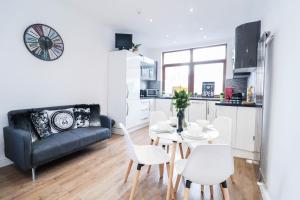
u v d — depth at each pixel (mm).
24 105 2656
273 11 1988
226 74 4977
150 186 2031
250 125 2838
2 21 2361
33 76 2756
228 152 1293
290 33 1395
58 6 3053
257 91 2633
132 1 2986
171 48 5863
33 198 1771
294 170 1197
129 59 4148
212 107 4562
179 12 3365
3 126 2428
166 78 6105
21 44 2578
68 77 3314
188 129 1864
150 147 2137
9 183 2035
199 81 5520
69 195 1836
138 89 4613
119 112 4176
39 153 2094
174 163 1780
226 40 4965
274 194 1646
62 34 3154
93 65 3842
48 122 2674
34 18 2717
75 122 3098
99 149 3172
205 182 1355
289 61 1396
